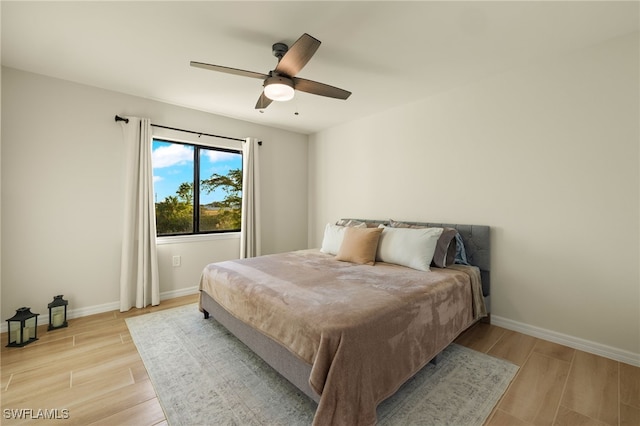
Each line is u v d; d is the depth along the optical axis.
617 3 1.67
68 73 2.61
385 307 1.60
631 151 1.97
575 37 2.01
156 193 3.44
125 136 3.04
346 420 1.26
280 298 1.76
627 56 1.97
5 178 2.47
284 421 1.46
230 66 2.47
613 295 2.05
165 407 1.56
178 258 3.51
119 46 2.17
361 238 2.82
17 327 2.24
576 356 2.09
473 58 2.30
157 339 2.35
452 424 1.44
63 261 2.74
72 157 2.78
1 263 2.45
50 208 2.67
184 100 3.27
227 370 1.91
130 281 3.03
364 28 1.92
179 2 1.69
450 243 2.67
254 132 4.14
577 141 2.18
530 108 2.41
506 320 2.58
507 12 1.75
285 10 1.76
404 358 1.60
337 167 4.27
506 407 1.56
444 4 1.69
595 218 2.12
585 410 1.54
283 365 1.63
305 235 4.80
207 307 2.66
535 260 2.41
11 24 1.89
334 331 1.35
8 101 2.48
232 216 4.08
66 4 1.70
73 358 2.05
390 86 2.85
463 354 2.12
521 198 2.47
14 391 1.69
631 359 1.97
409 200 3.34
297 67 1.91
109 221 2.98
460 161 2.87
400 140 3.42
